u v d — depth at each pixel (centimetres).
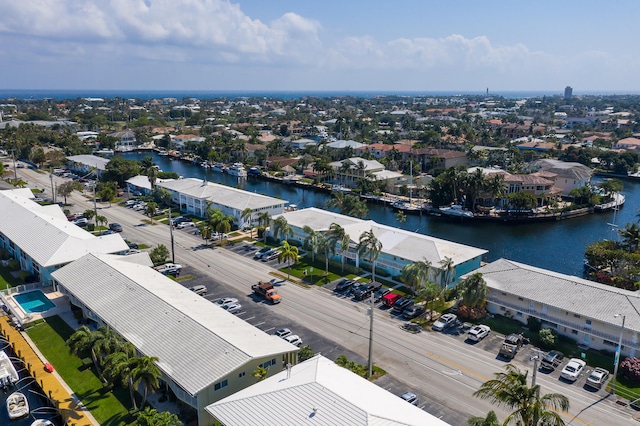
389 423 3788
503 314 7150
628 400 5134
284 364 5256
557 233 12638
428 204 15088
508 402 3791
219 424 4484
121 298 6269
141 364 4559
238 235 11100
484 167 19075
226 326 5612
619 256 8862
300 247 10162
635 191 17700
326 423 3816
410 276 7262
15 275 8612
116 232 11131
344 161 18038
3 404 5178
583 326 6278
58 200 14275
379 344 6297
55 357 5925
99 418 4769
